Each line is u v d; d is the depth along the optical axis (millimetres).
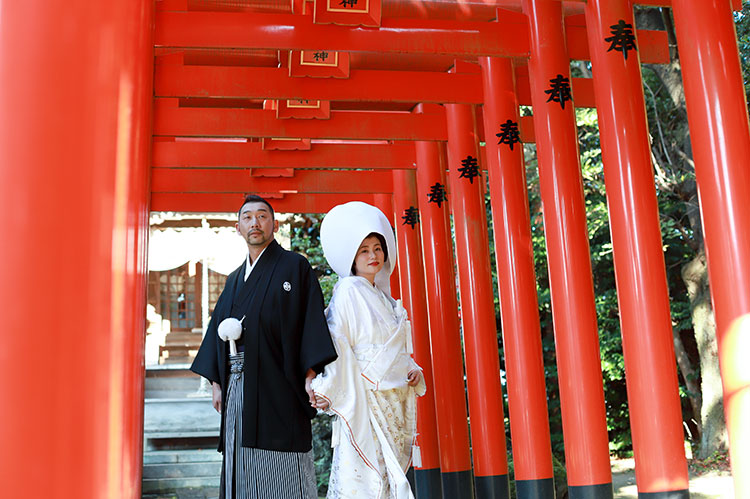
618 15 6043
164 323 17359
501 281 7418
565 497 10656
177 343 17156
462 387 9125
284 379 4715
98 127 934
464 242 8438
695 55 5094
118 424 942
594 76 6145
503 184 7465
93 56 942
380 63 8047
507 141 7562
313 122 8344
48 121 903
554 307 6395
